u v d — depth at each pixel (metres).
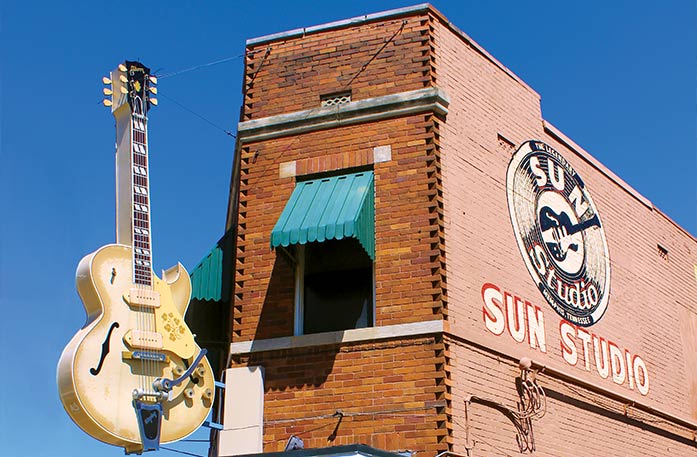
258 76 16.50
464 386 13.85
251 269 15.15
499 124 16.86
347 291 14.81
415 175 14.84
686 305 21.94
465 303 14.50
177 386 12.83
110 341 12.23
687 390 20.77
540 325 16.25
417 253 14.33
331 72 16.08
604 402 17.45
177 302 13.22
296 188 15.30
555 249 17.45
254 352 14.54
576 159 19.12
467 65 16.52
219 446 14.09
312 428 13.78
